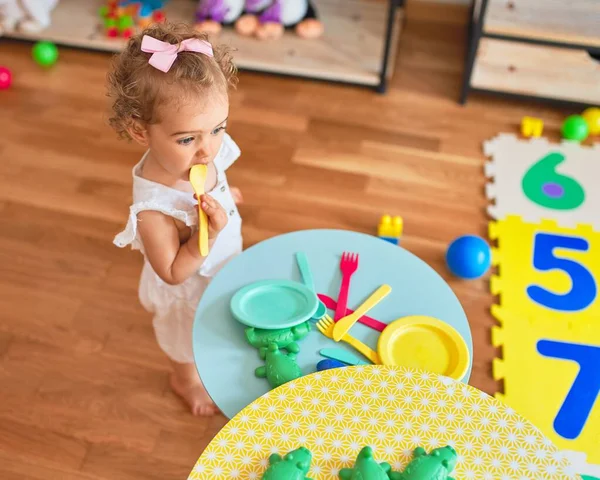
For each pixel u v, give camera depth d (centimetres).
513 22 190
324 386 87
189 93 87
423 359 96
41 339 153
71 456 135
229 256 120
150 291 121
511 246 171
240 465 79
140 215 101
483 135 201
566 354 150
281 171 189
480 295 161
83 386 146
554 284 162
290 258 109
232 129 201
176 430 139
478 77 207
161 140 92
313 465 79
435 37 236
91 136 200
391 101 212
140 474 133
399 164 192
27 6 221
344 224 176
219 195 111
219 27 223
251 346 97
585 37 188
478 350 151
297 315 98
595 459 134
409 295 104
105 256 170
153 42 88
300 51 220
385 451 81
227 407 90
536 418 140
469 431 83
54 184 186
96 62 226
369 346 98
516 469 79
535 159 193
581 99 203
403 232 174
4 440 137
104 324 156
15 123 203
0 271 166
